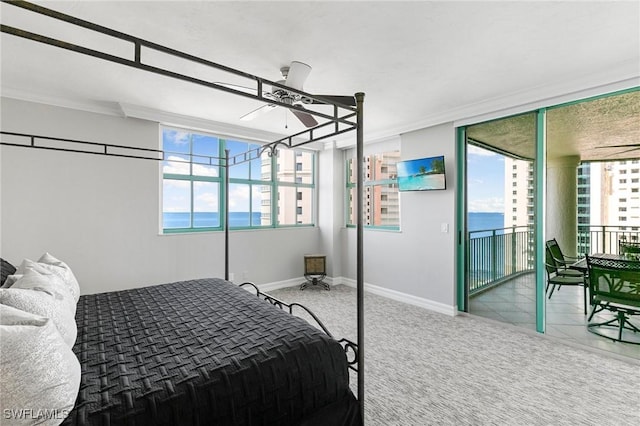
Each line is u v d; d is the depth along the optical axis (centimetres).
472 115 341
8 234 291
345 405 152
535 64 243
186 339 158
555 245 304
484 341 295
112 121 342
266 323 177
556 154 297
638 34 200
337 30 196
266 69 249
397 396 208
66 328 138
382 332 318
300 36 203
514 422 182
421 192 404
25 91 293
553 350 276
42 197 306
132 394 113
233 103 335
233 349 146
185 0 168
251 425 126
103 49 218
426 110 356
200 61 122
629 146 261
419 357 263
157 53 225
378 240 463
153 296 234
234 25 191
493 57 231
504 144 331
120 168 348
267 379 133
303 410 140
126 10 176
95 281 334
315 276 509
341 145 510
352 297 447
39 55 229
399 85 284
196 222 427
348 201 534
